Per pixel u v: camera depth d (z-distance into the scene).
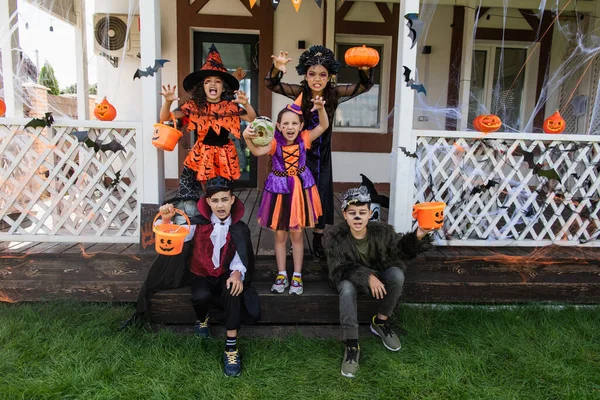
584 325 2.82
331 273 2.51
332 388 2.19
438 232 3.17
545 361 2.41
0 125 2.88
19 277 2.93
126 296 2.95
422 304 3.04
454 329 2.74
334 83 2.83
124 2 5.34
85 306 2.89
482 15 5.65
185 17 5.34
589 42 5.52
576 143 3.11
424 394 2.15
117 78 5.50
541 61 5.78
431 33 5.60
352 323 2.37
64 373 2.19
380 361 2.40
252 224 3.77
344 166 5.88
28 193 2.96
